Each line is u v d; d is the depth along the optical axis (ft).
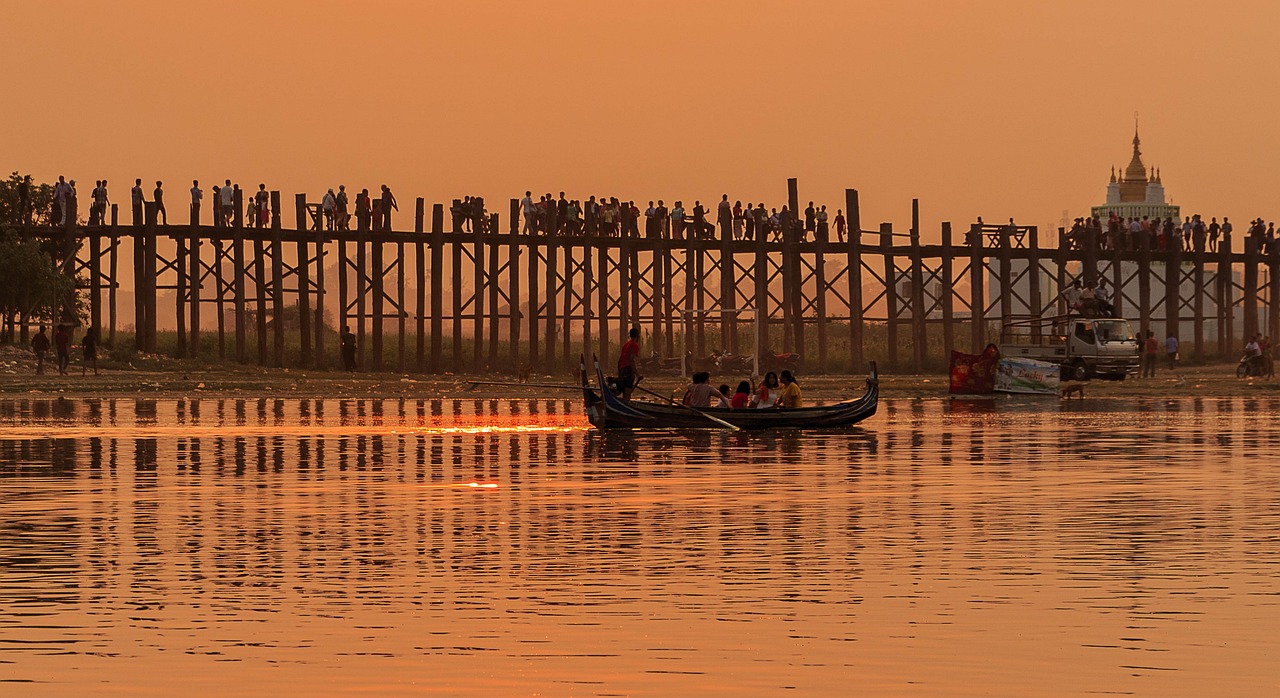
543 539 223.51
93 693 140.26
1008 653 154.10
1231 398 632.38
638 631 163.43
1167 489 285.84
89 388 622.54
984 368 638.12
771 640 159.43
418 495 278.26
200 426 452.35
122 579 192.13
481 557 208.03
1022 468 326.85
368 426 456.86
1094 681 144.05
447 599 179.63
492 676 146.00
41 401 565.94
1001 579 191.01
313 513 252.62
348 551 213.25
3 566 201.16
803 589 184.96
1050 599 178.91
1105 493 279.69
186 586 187.73
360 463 339.16
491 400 610.24
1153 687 142.10
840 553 210.38
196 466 331.77
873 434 426.51
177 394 616.80
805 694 140.26
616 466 331.98
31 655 153.69
